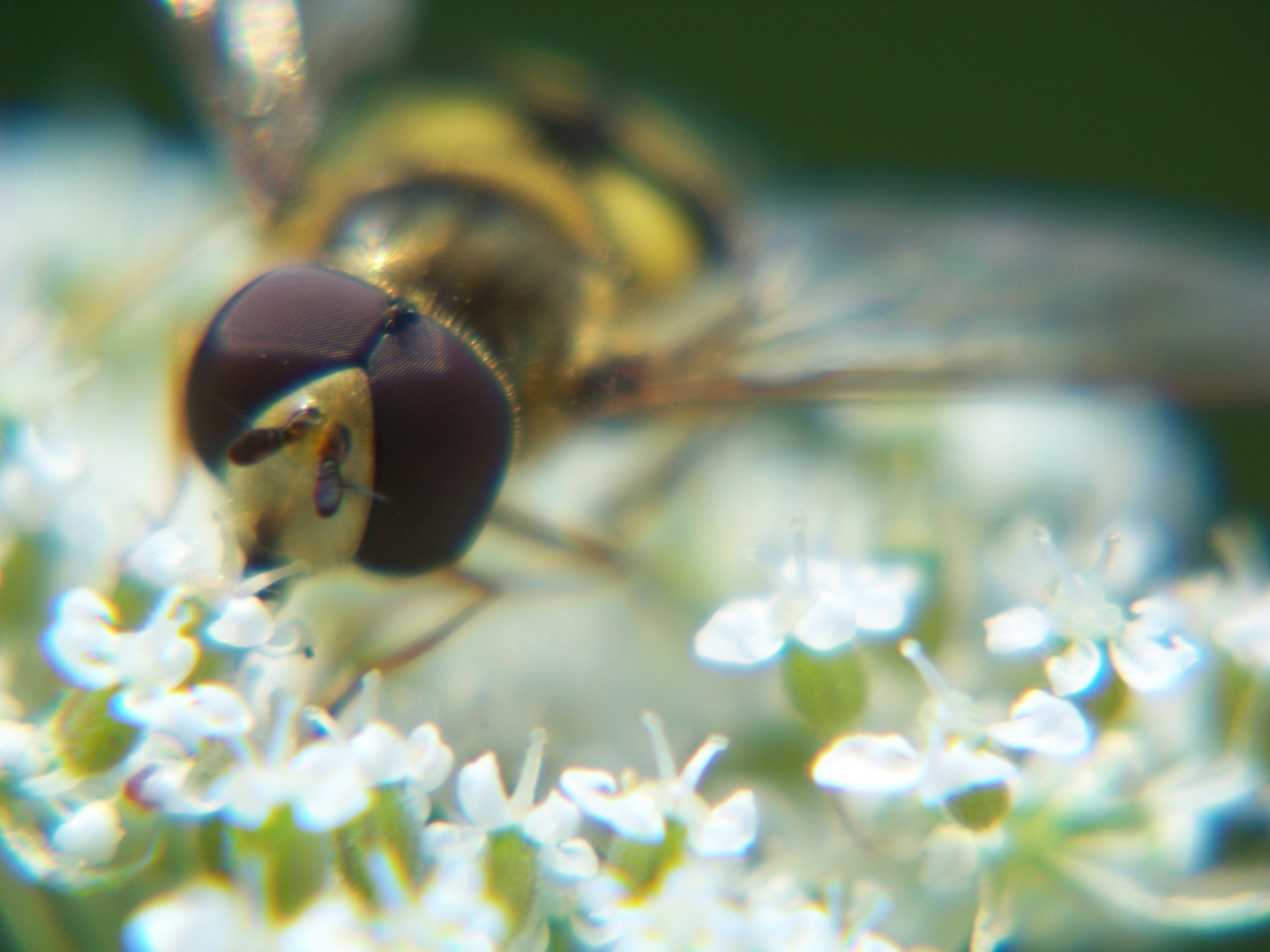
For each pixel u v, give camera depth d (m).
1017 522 0.05
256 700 0.05
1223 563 0.06
